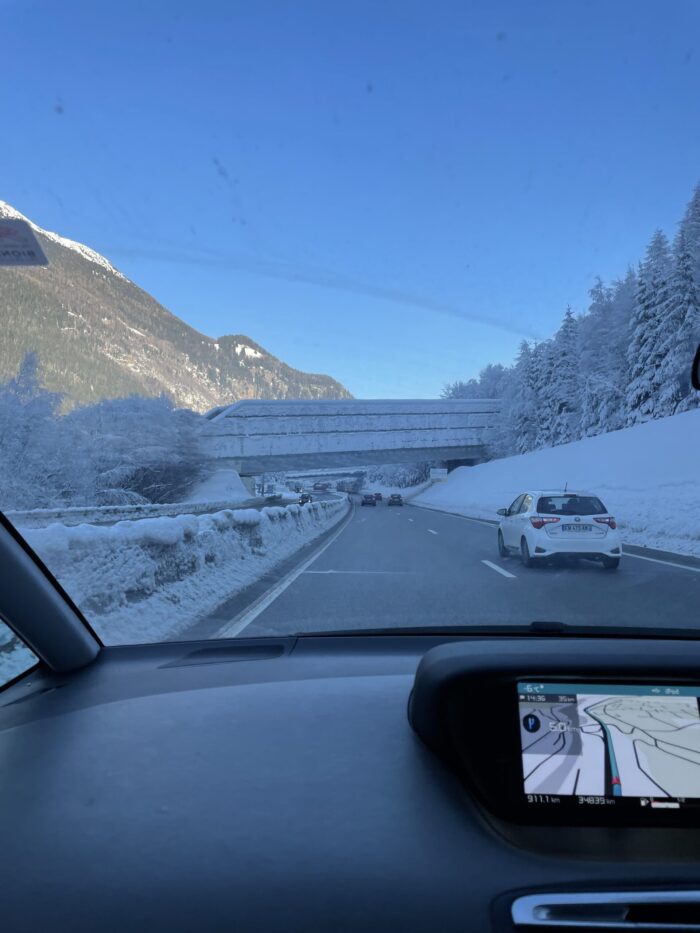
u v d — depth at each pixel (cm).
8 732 208
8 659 263
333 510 3906
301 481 15650
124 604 548
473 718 154
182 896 126
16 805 160
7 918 122
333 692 242
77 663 278
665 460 3309
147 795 164
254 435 7131
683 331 4650
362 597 730
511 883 129
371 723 206
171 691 247
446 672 160
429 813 152
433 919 120
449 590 779
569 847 140
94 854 140
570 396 6712
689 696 154
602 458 4216
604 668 154
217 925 119
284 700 233
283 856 137
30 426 795
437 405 8412
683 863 134
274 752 186
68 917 122
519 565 1076
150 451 2659
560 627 342
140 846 142
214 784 168
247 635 535
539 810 148
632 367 5156
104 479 1811
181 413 3606
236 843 142
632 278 5803
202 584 741
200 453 4219
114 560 552
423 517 3312
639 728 153
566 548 1006
